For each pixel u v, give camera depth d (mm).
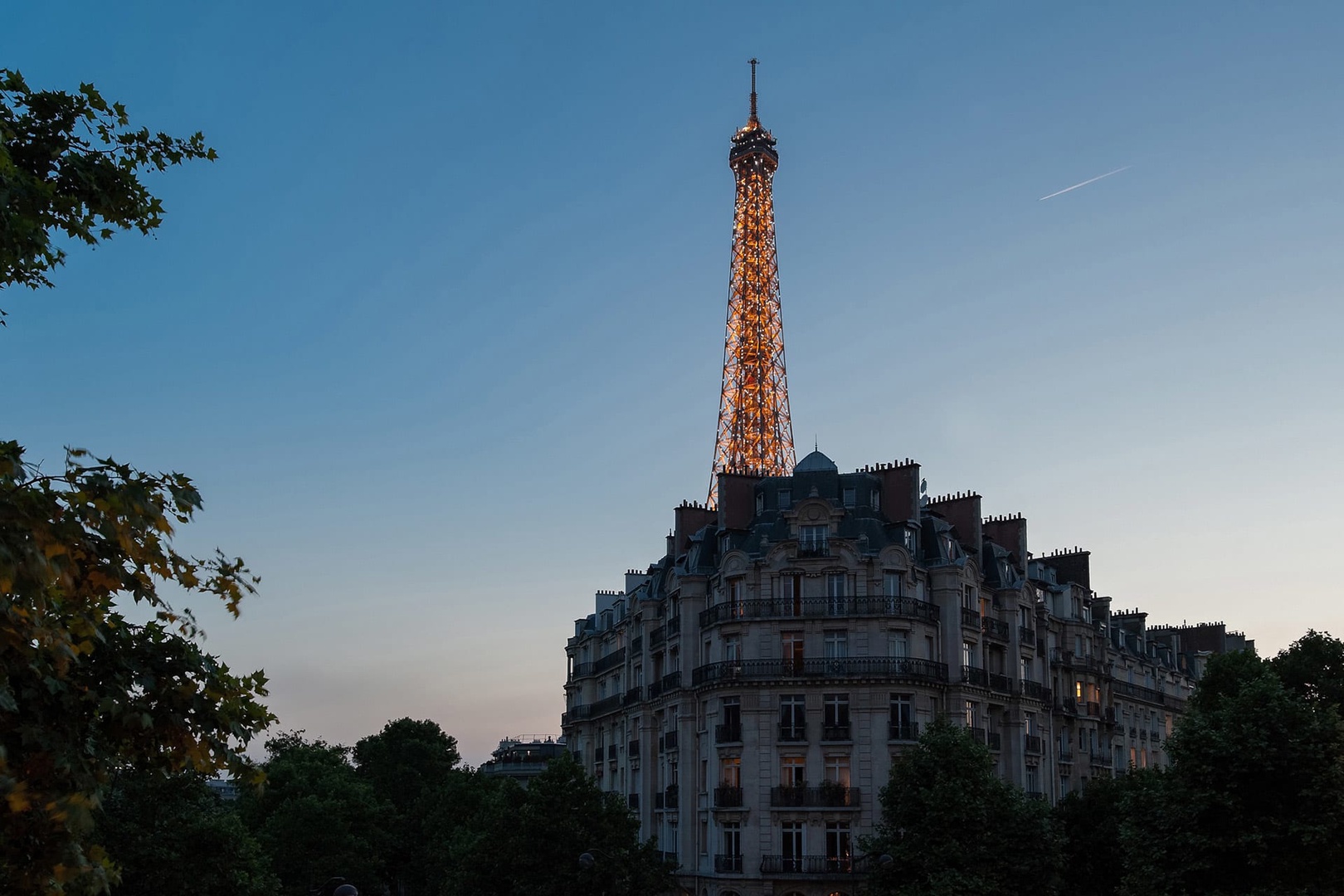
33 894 15719
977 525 89062
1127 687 114562
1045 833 66562
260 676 18812
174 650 18141
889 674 77000
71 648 15062
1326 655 83812
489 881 75250
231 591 17359
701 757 83125
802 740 77312
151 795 57969
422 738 157750
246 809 115438
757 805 77062
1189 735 57031
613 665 109000
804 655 78812
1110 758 106812
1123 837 58312
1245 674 82188
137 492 15758
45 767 16031
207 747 17953
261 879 68688
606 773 107812
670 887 76938
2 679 14641
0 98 18703
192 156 19812
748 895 75938
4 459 14516
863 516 82812
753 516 86938
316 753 135000
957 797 65250
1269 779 55375
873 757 76000
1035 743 89625
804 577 80250
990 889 63656
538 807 74375
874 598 78375
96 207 18875
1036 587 98875
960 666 80625
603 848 73375
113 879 16719
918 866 65938
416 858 126438
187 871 58281
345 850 102875
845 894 74375
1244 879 54938
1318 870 54719
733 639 81062
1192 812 55188
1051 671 98188
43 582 14383
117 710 16641
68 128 19062
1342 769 54344
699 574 86188
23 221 16141
